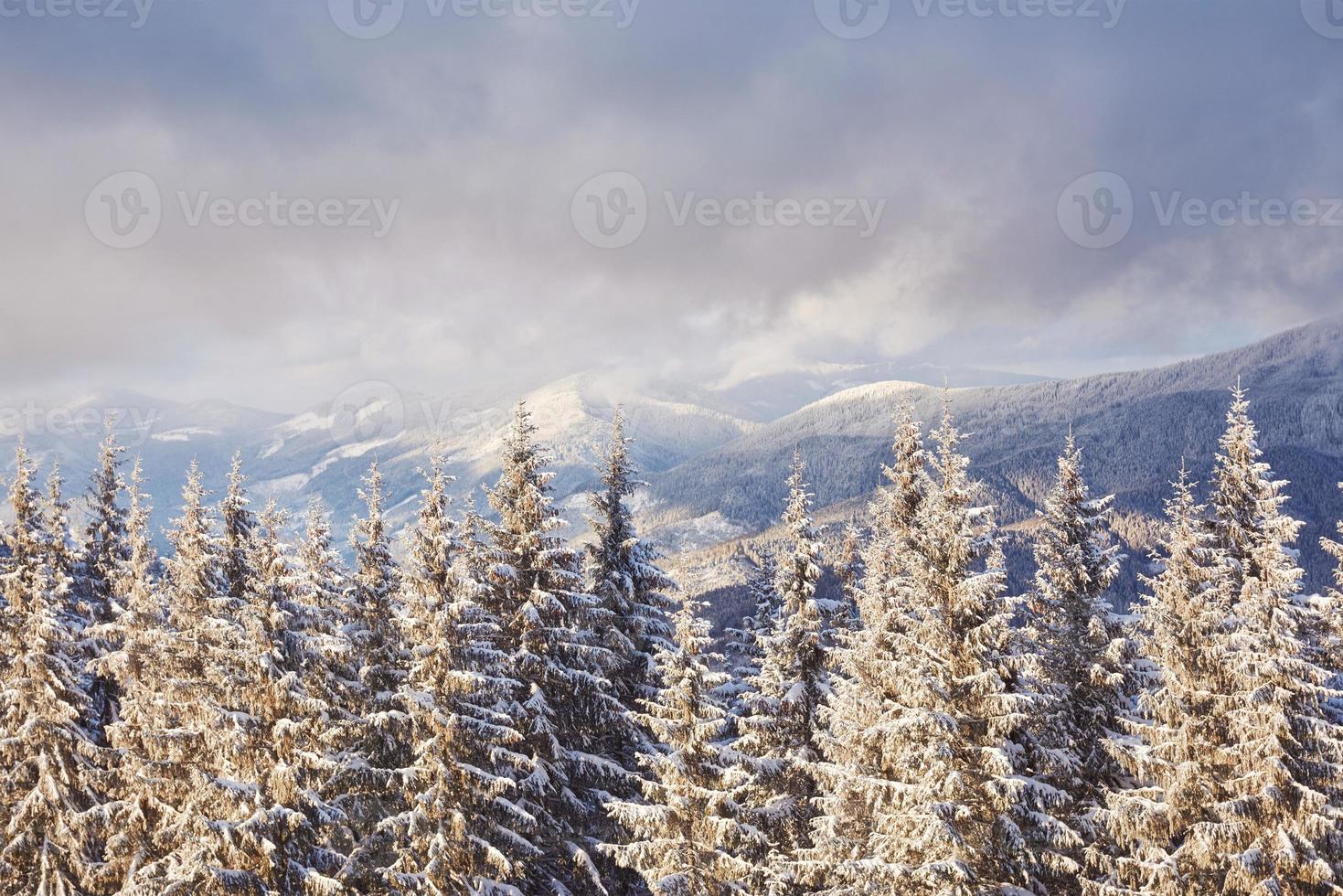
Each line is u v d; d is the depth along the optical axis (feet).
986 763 63.77
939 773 64.08
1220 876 64.54
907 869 64.80
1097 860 66.39
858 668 79.20
